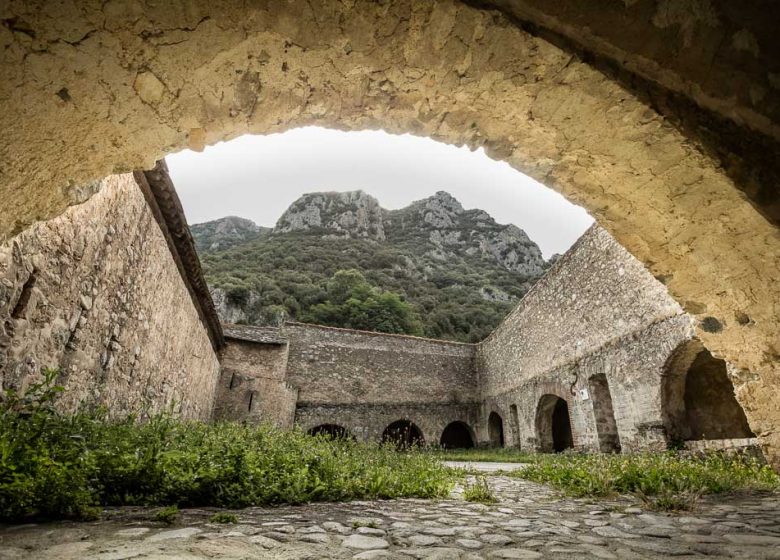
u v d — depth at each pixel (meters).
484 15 1.92
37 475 2.17
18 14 1.50
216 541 1.97
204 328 10.36
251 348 14.23
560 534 2.52
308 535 2.27
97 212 4.00
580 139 2.51
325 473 4.02
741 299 2.88
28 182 1.94
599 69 2.13
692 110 2.29
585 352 10.39
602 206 2.99
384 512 3.16
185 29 1.70
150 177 5.13
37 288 3.20
